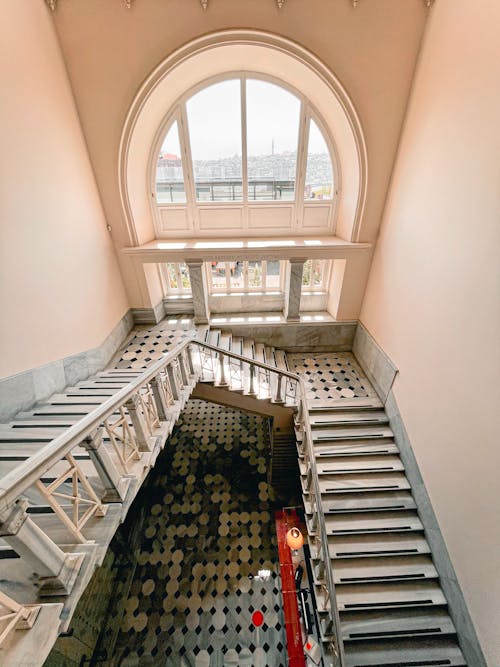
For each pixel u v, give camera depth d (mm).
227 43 4941
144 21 4688
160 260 6824
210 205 7242
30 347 4008
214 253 6719
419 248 5059
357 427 6113
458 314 4125
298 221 7438
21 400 3805
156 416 3568
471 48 3812
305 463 5660
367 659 3891
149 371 3191
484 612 3520
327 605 4152
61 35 4715
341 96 5289
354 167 6121
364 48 4941
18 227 3857
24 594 1706
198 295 7430
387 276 6191
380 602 4230
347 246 6566
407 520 4969
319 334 7988
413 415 5242
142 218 6863
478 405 3727
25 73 4004
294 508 6664
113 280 6633
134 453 2891
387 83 5172
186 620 5254
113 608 5395
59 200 4723
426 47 4762
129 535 6168
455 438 4137
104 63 4930
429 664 3818
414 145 5137
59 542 2006
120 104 5234
